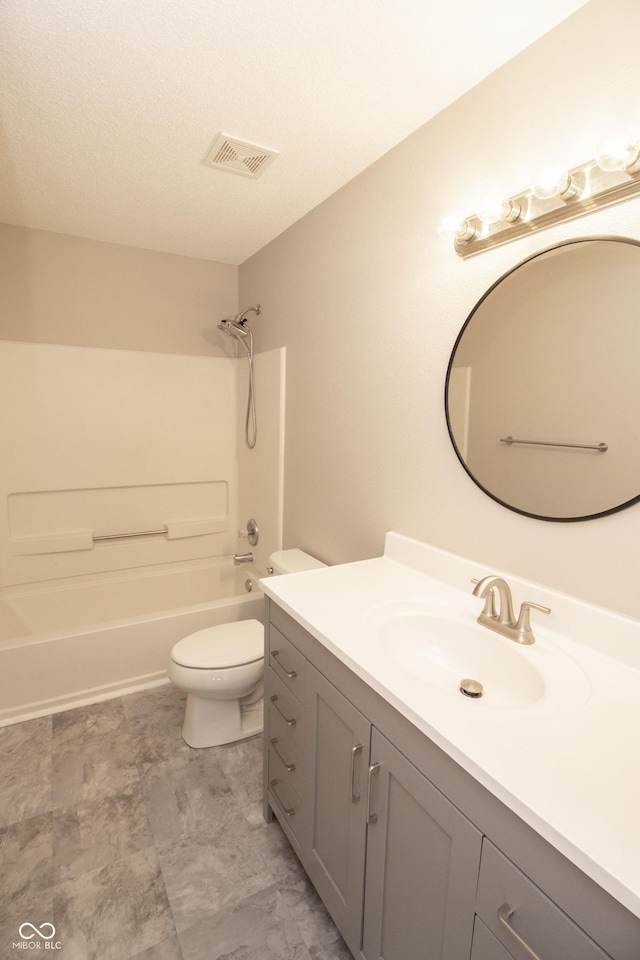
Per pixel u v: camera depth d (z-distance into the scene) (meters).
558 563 1.19
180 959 1.20
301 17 1.12
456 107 1.40
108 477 2.84
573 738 0.80
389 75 1.31
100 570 2.89
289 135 1.60
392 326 1.70
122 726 2.09
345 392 2.00
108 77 1.33
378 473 1.83
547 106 1.14
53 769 1.83
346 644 1.10
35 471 2.65
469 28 1.14
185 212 2.24
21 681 2.11
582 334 1.09
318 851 1.28
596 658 1.07
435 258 1.50
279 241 2.51
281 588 1.46
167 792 1.74
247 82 1.34
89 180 1.93
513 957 0.69
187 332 2.99
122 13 1.11
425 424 1.59
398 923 0.98
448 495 1.52
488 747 0.77
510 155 1.24
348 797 1.12
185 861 1.47
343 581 1.52
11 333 2.52
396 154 1.64
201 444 3.11
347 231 1.92
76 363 2.68
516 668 1.10
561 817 0.63
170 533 3.06
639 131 0.94
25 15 1.11
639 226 0.98
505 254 1.27
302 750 1.33
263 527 2.86
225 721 1.99
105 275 2.70
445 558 1.51
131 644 2.33
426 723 0.83
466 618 1.27
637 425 1.00
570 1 1.05
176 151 1.71
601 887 0.57
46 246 2.54
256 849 1.52
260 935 1.27
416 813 0.91
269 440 2.71
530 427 1.22
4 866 1.43
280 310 2.54
